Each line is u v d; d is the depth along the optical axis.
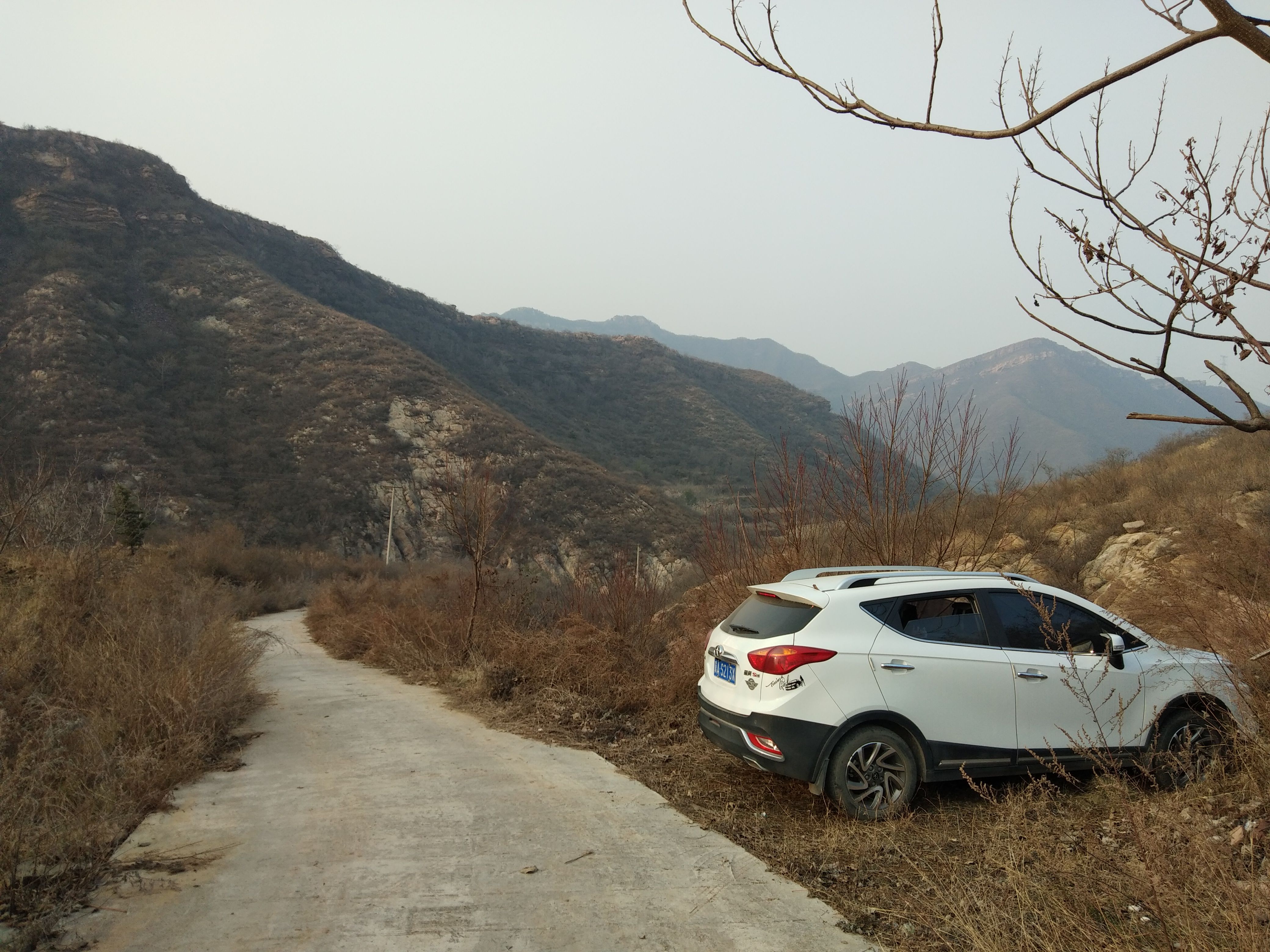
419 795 5.72
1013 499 8.38
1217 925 2.97
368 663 14.13
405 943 3.53
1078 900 3.48
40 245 85.75
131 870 4.29
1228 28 1.42
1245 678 5.30
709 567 9.88
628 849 4.68
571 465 72.44
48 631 7.69
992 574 5.75
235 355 81.81
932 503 8.75
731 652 5.59
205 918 3.74
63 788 5.11
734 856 4.59
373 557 56.44
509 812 5.34
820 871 4.38
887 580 5.52
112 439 60.81
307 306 94.00
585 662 9.29
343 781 6.08
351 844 4.72
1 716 5.73
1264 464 13.96
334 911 3.83
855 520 8.72
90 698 6.69
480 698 9.43
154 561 12.75
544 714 8.41
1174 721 5.52
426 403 77.19
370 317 136.25
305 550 52.34
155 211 103.94
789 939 3.61
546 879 4.24
